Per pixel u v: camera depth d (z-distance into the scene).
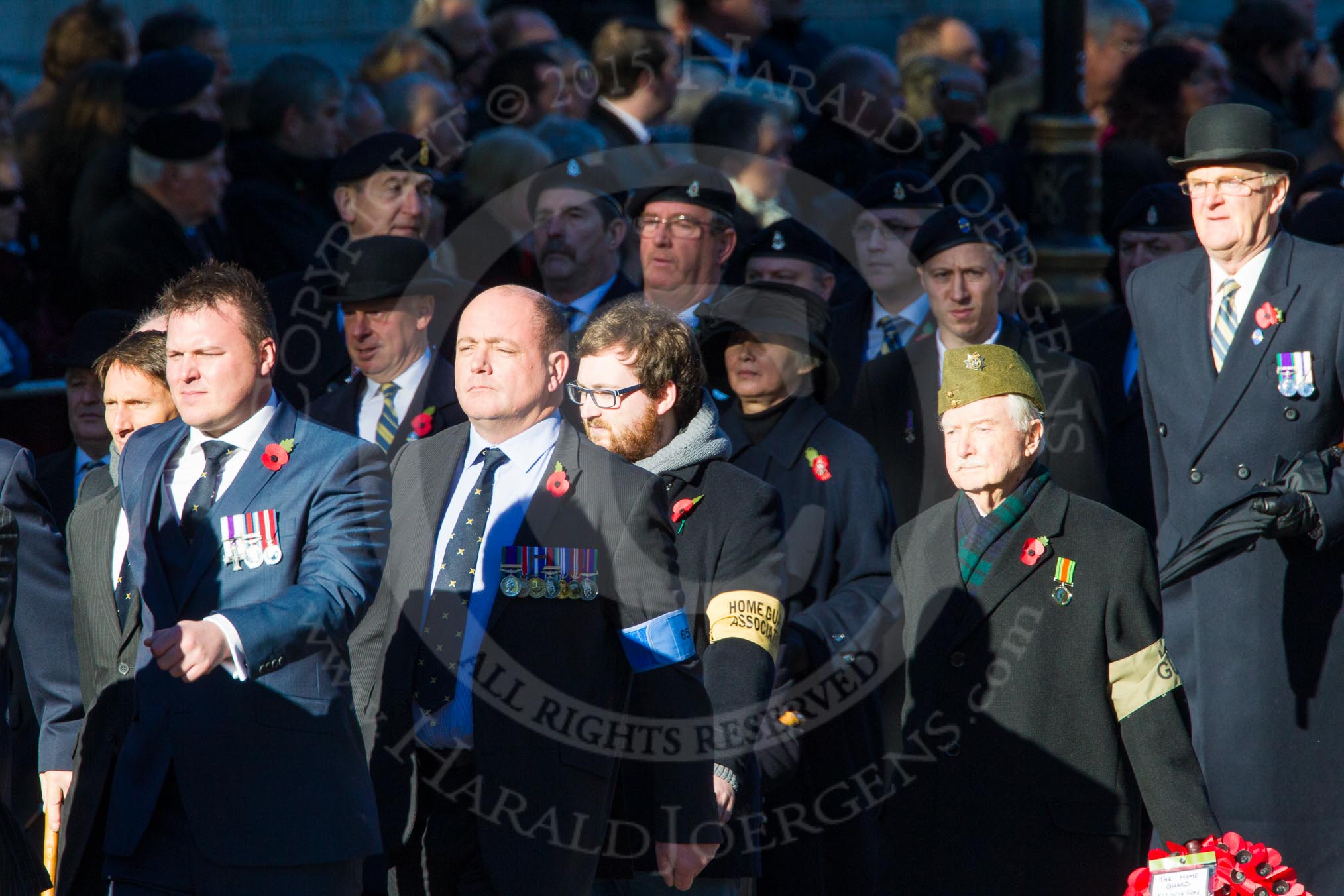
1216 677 17.75
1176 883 13.78
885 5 42.75
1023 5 44.81
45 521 15.73
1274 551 17.42
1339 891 17.33
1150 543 14.80
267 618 12.66
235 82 29.33
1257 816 17.61
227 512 13.81
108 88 25.88
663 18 32.47
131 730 13.88
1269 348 17.44
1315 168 28.55
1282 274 17.52
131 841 13.45
